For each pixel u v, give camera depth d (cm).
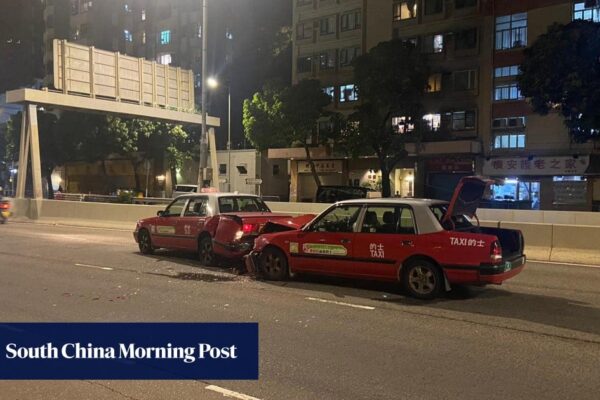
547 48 2020
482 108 3791
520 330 663
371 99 3553
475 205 916
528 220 2141
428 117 4009
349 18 4581
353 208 914
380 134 3562
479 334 645
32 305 786
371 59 3506
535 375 506
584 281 1008
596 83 1956
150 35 6606
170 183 5431
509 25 3688
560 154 3438
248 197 1275
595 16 3362
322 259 922
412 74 3462
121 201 3114
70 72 2431
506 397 453
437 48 4009
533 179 3550
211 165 3042
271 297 846
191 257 1299
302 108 3816
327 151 3994
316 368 527
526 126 3584
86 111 2577
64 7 7238
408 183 4094
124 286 934
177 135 5075
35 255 1341
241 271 1088
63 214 2419
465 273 798
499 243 813
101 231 2042
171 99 2895
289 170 4922
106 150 5072
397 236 852
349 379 496
